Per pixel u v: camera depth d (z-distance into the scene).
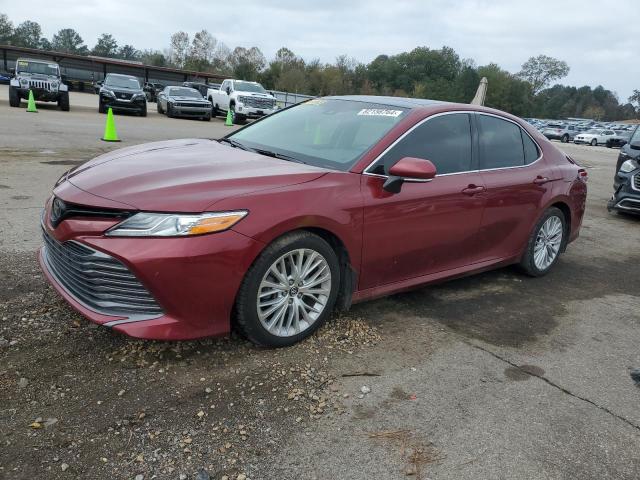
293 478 2.33
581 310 4.56
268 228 3.02
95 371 2.95
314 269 3.39
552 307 4.56
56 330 3.32
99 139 13.46
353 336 3.63
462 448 2.62
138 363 3.05
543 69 120.62
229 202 2.96
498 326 4.06
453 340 3.74
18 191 6.80
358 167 3.58
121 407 2.68
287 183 3.24
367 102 4.40
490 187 4.38
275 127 4.46
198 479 2.27
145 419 2.61
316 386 3.01
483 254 4.59
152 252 2.77
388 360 3.38
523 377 3.33
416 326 3.91
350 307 4.08
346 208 3.39
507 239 4.76
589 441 2.76
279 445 2.52
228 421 2.65
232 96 26.28
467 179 4.21
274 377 3.05
